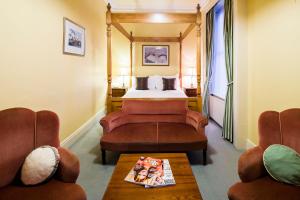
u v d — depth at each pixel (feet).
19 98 6.93
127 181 4.82
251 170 4.76
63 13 10.04
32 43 7.59
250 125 10.29
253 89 9.94
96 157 9.57
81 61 12.64
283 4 7.52
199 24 12.72
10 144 4.84
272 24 8.22
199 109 12.48
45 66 8.49
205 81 16.46
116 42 20.81
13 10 6.58
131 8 18.95
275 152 4.93
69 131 10.92
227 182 7.42
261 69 9.15
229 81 11.43
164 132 9.04
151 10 19.21
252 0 9.76
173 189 4.50
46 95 8.59
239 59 10.36
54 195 4.17
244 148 10.59
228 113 11.57
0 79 6.10
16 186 4.58
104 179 7.65
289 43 7.25
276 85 8.08
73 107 11.45
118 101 12.44
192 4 18.20
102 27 17.70
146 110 10.78
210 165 8.71
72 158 5.08
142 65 21.56
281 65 7.73
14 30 6.63
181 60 20.77
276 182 4.58
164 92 17.80
